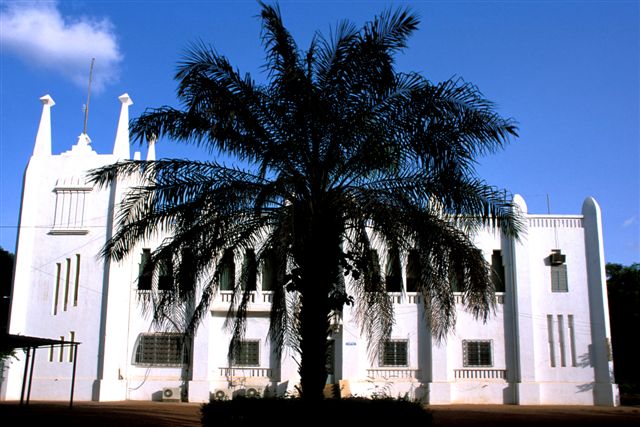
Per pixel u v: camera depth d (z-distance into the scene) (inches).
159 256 597.9
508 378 1259.8
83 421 811.4
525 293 1280.8
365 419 548.1
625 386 1617.9
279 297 676.7
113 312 1241.4
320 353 568.4
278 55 565.9
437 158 533.0
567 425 831.7
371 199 557.9
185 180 581.6
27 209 1294.3
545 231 1321.4
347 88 556.7
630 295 1738.4
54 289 1264.8
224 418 564.1
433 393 1228.5
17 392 1229.1
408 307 1280.8
